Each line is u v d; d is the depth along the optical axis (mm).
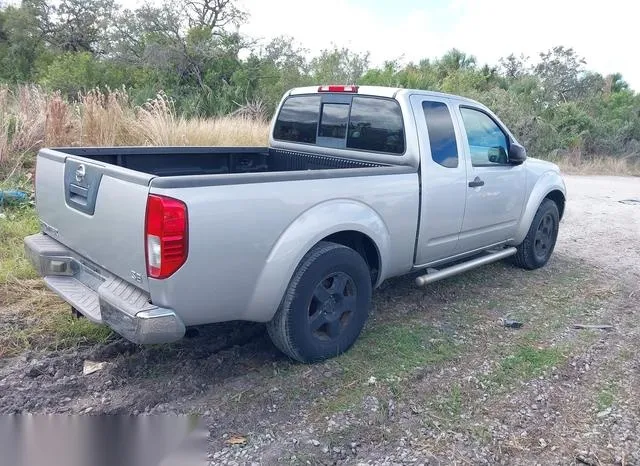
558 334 4703
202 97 17453
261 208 3395
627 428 3408
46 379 3619
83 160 3615
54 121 8625
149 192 3023
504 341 4520
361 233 4082
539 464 3062
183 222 3051
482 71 26094
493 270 6340
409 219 4445
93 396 3463
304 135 5441
